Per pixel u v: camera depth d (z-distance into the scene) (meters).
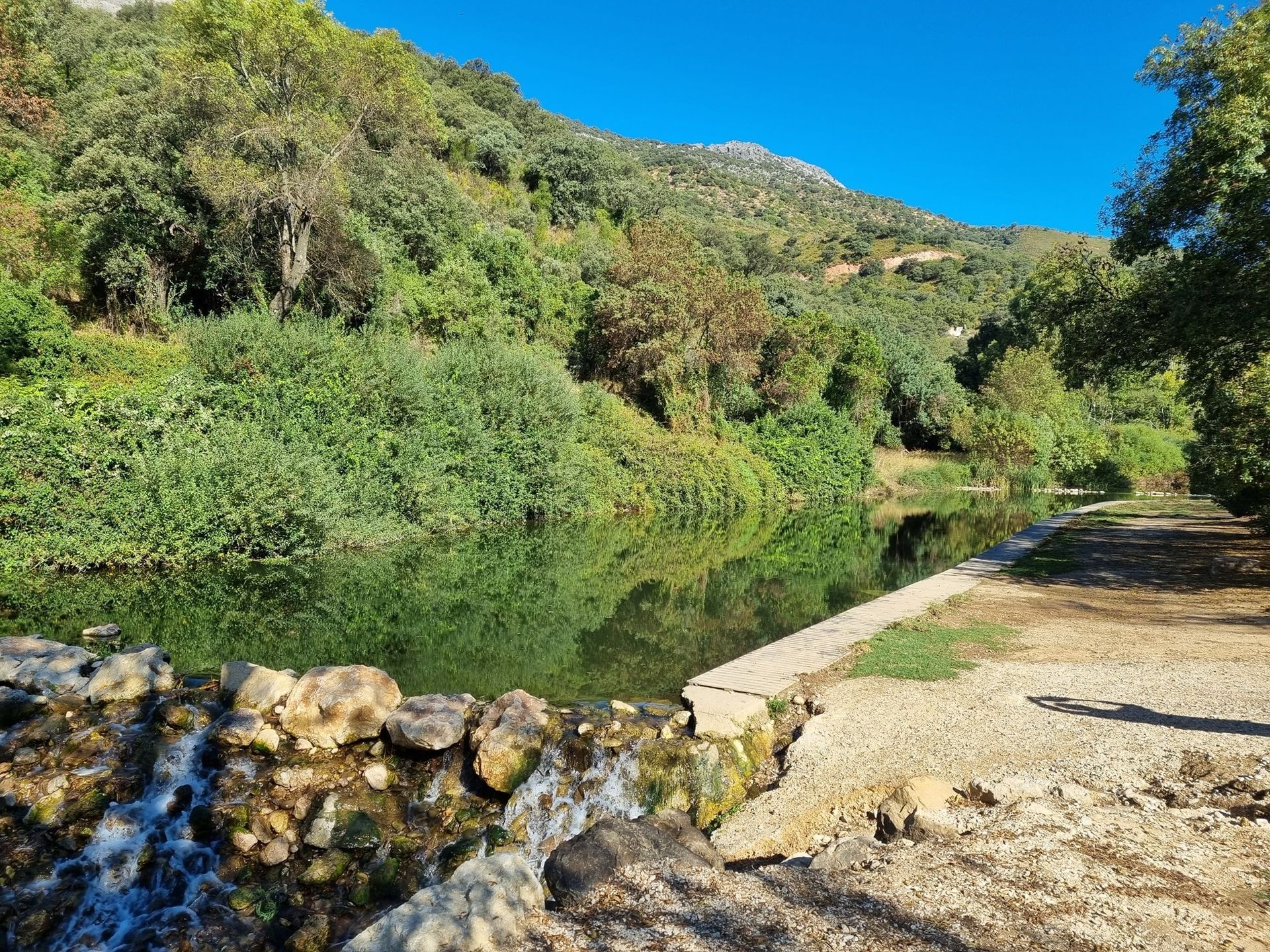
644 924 3.24
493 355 21.73
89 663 7.25
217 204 18.81
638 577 15.02
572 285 36.31
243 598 11.09
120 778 5.47
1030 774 5.01
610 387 32.22
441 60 62.56
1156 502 34.03
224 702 6.48
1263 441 13.17
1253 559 14.20
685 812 5.03
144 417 13.04
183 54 19.31
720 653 9.47
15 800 5.29
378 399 16.94
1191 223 13.30
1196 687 6.72
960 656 8.28
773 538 22.14
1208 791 4.60
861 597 13.38
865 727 6.26
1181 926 3.18
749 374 35.25
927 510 32.78
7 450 11.41
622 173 57.66
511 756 5.72
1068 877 3.56
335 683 6.35
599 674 8.50
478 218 37.47
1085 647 8.52
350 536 15.43
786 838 4.88
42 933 4.36
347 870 4.96
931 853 3.88
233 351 15.24
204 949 4.27
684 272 32.38
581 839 3.91
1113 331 15.05
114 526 12.16
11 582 11.16
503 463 20.94
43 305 14.80
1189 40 12.77
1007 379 47.84
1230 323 12.10
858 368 40.31
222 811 5.34
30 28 23.92
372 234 26.70
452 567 14.77
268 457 13.47
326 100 21.78
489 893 3.34
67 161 22.20
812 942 3.06
